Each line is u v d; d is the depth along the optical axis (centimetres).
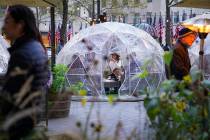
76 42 1764
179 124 415
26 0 1142
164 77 1688
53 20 1299
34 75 391
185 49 836
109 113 1077
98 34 1784
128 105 1273
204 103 424
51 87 995
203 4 1334
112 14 4309
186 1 1298
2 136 310
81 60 1681
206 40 1836
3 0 1141
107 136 351
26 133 354
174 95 426
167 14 2944
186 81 426
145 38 1805
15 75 378
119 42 1755
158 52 1753
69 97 1068
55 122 970
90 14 4284
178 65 805
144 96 454
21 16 415
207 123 423
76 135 330
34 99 368
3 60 1453
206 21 1103
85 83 1548
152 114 408
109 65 1748
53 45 1313
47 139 346
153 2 5316
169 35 2927
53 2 1202
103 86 1622
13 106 350
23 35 416
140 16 5116
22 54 396
